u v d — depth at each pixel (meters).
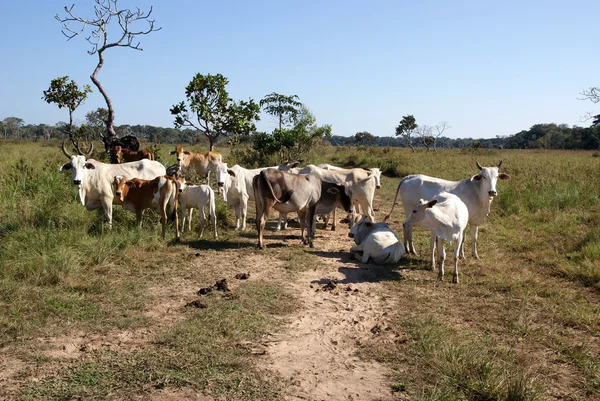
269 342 5.24
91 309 5.90
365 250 8.48
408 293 6.88
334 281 7.44
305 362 4.83
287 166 12.51
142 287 6.82
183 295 6.57
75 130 21.34
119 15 17.27
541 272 7.85
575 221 11.23
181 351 4.88
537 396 4.12
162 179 9.36
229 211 12.19
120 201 9.84
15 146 31.23
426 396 4.19
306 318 5.97
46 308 5.76
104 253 7.69
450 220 7.25
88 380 4.28
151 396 4.07
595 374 4.56
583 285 7.18
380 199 16.92
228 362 4.69
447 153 42.91
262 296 6.61
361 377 4.55
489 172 8.28
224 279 7.11
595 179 15.83
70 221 9.30
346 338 5.43
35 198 10.43
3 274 6.58
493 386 4.18
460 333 5.48
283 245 9.74
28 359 4.63
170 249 8.87
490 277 7.50
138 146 17.78
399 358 4.91
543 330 5.61
